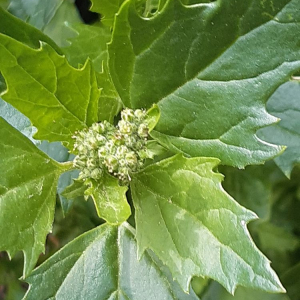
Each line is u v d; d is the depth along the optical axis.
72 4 0.21
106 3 0.17
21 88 0.14
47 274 0.16
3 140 0.15
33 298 0.16
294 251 0.22
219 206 0.14
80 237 0.16
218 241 0.14
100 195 0.15
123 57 0.15
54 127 0.15
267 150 0.15
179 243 0.15
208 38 0.15
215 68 0.15
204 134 0.15
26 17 0.20
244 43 0.14
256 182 0.20
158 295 0.16
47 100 0.15
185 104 0.15
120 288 0.16
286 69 0.14
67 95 0.15
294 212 0.22
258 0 0.14
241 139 0.15
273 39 0.14
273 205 0.22
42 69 0.14
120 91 0.15
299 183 0.22
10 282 0.24
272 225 0.22
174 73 0.15
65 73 0.14
